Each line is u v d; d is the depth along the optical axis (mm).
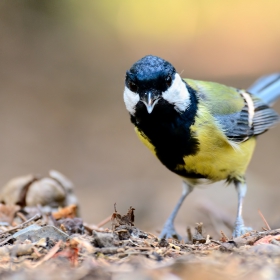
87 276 4293
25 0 24891
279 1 26750
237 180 7699
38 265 4707
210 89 7602
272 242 5270
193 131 6922
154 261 4797
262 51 24500
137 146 17625
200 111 7000
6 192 8008
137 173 15602
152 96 6406
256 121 8234
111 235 5297
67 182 8133
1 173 14750
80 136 17938
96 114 19578
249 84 21266
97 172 15641
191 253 5148
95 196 13617
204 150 7059
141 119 6832
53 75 22109
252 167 15766
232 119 7621
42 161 15938
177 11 26344
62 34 24859
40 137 17453
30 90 20578
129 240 5516
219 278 4215
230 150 7359
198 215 11570
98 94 21234
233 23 26156
